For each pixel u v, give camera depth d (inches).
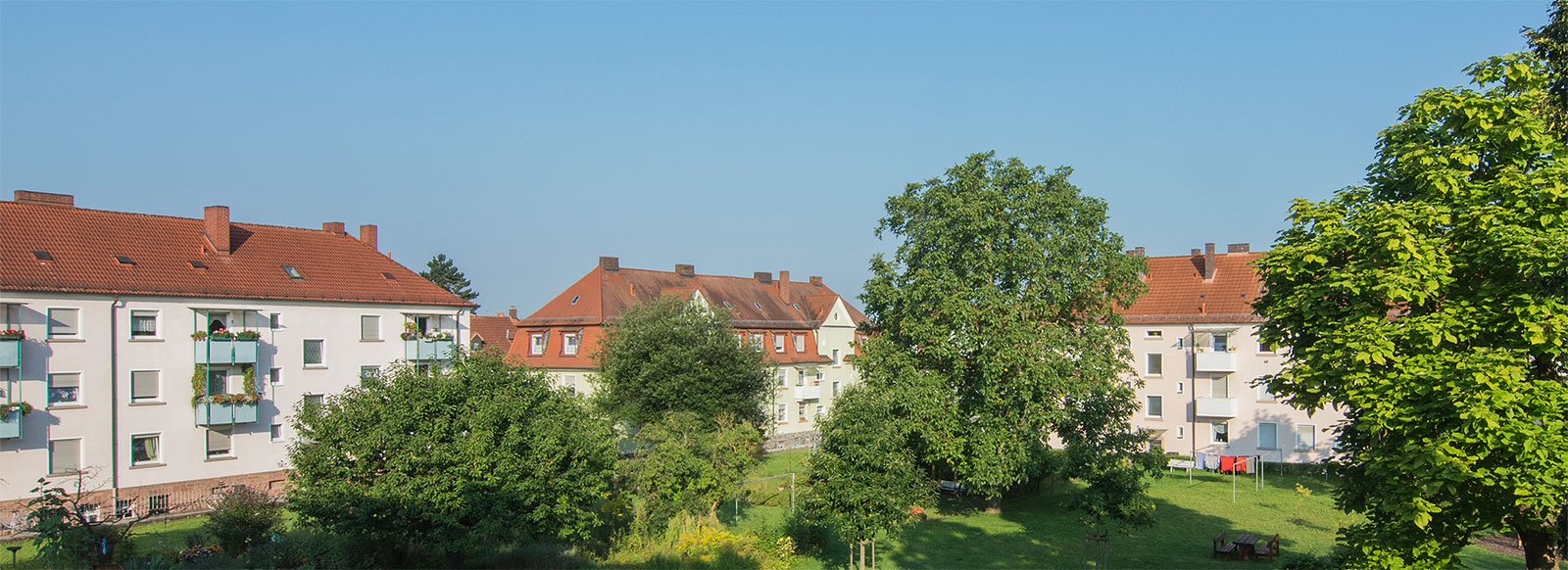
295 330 1665.8
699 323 1929.1
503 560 1063.6
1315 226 675.4
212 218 1667.1
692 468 1314.0
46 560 935.0
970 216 1384.1
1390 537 615.2
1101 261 1437.0
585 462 1068.5
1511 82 649.6
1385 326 600.1
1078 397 1408.7
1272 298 692.7
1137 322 2102.6
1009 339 1352.1
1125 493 1192.8
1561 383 585.6
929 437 1346.0
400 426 973.2
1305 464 1887.3
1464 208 618.5
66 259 1456.7
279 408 1636.3
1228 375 2001.7
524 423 1040.2
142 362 1478.8
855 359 1512.1
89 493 1402.6
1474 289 616.1
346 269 1820.9
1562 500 535.5
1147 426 2087.8
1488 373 546.6
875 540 1274.6
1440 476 543.5
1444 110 656.4
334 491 943.7
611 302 2501.2
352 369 1737.2
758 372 1963.6
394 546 1007.0
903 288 1471.5
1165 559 1209.4
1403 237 594.2
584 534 1071.6
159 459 1491.1
